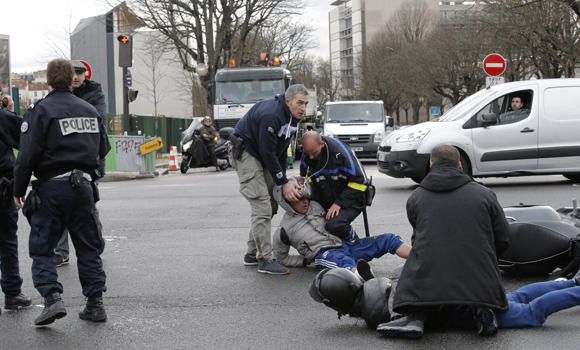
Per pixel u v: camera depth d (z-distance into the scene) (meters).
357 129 23.34
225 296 5.89
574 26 27.81
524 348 4.30
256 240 6.73
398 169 13.16
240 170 6.68
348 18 161.12
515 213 6.12
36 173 5.05
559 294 4.66
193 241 8.66
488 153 13.01
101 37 58.19
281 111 6.42
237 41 43.97
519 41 30.64
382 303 4.72
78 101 5.10
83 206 5.07
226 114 23.81
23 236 9.44
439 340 4.52
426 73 57.81
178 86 60.84
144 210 11.77
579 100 13.20
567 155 13.09
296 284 6.26
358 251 6.26
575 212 6.45
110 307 5.61
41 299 5.98
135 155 20.09
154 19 38.09
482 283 4.36
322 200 6.59
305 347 4.48
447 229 4.43
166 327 5.02
